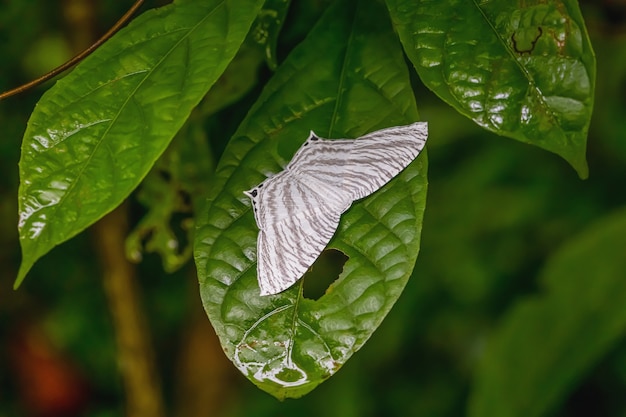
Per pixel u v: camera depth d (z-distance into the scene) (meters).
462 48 0.46
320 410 0.76
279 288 0.46
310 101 0.47
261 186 0.46
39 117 0.45
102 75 0.46
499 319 0.73
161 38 0.46
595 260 0.59
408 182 0.46
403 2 0.46
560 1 0.46
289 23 0.50
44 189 0.45
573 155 0.45
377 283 0.46
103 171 0.45
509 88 0.46
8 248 0.75
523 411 0.59
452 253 0.76
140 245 0.56
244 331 0.46
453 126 0.74
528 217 0.74
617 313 0.59
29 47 0.65
